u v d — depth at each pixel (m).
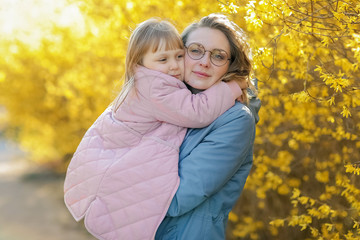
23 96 7.89
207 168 1.77
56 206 7.16
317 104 2.76
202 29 1.92
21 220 6.53
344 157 2.83
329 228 2.49
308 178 3.19
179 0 3.17
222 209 1.90
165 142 1.83
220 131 1.82
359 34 2.29
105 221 1.80
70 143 7.81
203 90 1.97
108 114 1.93
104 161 1.85
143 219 1.78
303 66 2.62
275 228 3.46
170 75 1.88
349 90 2.39
